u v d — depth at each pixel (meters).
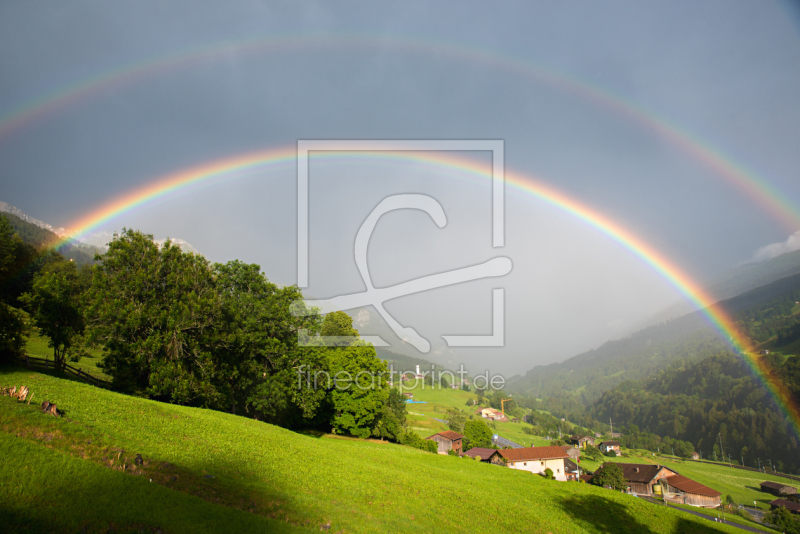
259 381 51.03
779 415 169.12
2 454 16.53
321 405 64.88
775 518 85.00
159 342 39.06
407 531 22.27
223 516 17.30
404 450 60.84
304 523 19.67
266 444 31.33
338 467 31.12
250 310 50.25
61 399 25.77
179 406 36.78
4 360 36.19
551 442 161.88
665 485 104.75
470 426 112.62
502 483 45.06
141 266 41.44
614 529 35.16
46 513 14.02
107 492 16.34
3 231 73.50
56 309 41.12
